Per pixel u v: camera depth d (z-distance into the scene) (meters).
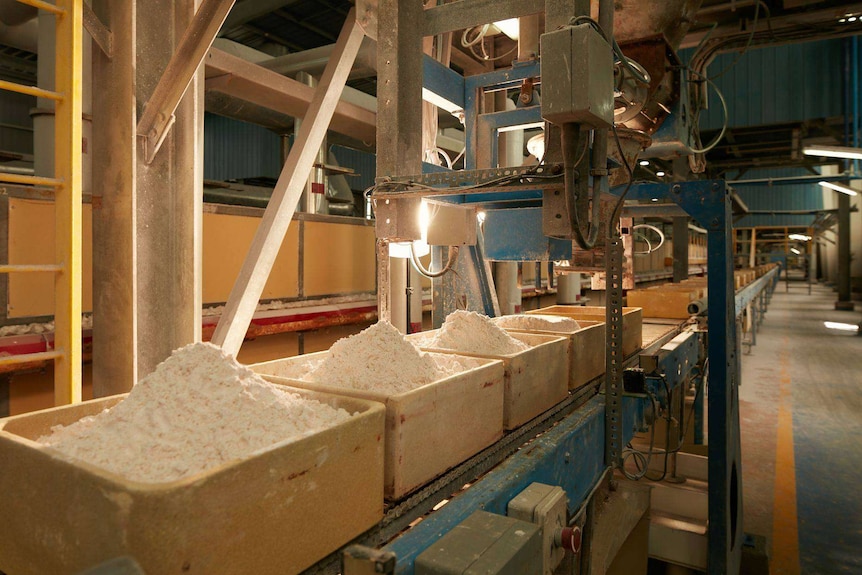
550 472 1.39
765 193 22.31
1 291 2.35
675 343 2.74
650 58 2.36
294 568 0.76
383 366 1.20
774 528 3.07
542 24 2.25
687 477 2.89
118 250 1.94
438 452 1.08
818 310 13.90
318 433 0.80
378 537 0.96
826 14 3.80
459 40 3.89
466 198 1.89
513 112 2.23
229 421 0.85
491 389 1.27
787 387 6.10
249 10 7.34
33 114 2.54
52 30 2.52
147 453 0.77
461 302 3.24
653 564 2.58
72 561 0.68
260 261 2.21
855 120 10.15
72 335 1.56
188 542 0.62
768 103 12.01
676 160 6.11
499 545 0.91
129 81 1.90
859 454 4.13
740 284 7.06
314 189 5.29
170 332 2.10
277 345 4.00
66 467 0.68
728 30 4.09
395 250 2.20
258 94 4.09
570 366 1.78
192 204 2.07
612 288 1.79
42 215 2.48
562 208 1.43
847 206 13.86
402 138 1.66
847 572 2.64
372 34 1.84
